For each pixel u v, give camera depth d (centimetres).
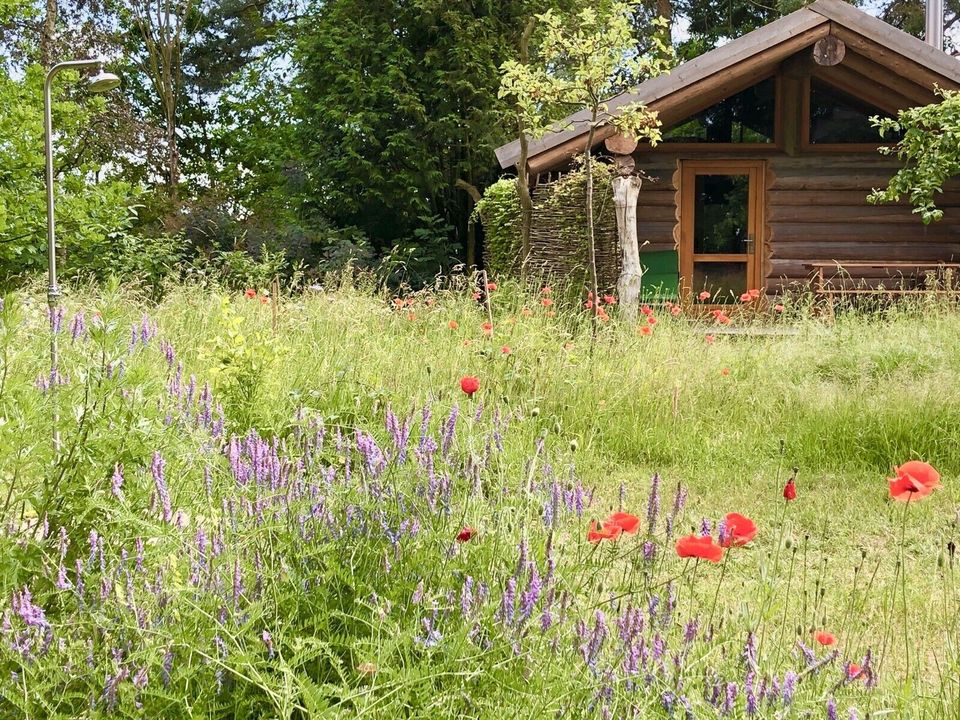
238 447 327
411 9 2306
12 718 230
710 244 1580
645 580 305
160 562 269
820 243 1568
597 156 1392
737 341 1033
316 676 263
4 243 1550
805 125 1559
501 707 241
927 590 463
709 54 1380
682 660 256
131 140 2359
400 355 793
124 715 230
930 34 1889
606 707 239
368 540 285
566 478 400
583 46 1004
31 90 1614
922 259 1560
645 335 942
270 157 3075
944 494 636
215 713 238
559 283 1316
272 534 289
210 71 3266
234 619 240
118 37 2738
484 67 2308
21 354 329
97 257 1662
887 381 874
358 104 2264
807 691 258
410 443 349
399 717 231
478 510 309
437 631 245
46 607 274
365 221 2380
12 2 1697
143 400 314
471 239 2328
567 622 269
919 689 309
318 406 586
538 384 784
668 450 739
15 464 296
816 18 1388
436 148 2352
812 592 450
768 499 632
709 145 1561
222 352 574
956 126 1395
